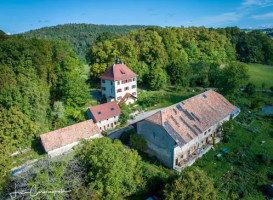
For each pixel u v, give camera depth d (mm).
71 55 70000
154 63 75688
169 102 60094
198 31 103562
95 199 21688
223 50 104500
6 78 37375
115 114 45000
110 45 71188
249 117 50031
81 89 47156
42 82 47594
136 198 25391
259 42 108688
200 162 33531
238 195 26578
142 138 35438
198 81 79688
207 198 20594
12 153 33250
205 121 36562
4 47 42062
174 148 30109
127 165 25219
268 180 29219
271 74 90438
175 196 20578
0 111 32062
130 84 58906
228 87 55656
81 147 28125
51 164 24219
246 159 33906
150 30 88625
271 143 38719
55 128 40125
